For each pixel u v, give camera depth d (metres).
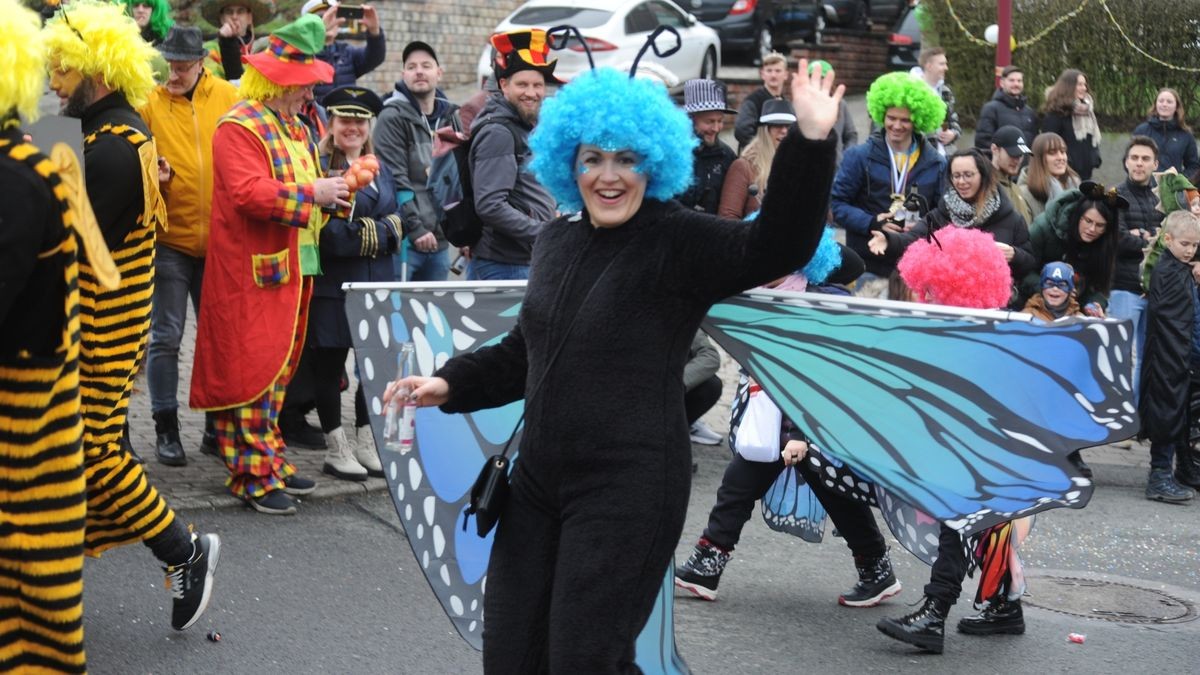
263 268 7.50
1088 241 10.10
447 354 5.09
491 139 8.23
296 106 7.72
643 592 3.89
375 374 5.12
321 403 8.48
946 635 6.79
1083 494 4.54
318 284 8.27
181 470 8.40
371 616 6.37
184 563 5.77
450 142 8.42
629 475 3.89
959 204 10.13
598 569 3.84
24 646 3.41
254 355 7.52
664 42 22.55
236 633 6.03
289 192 7.37
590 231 4.10
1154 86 20.77
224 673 5.60
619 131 3.92
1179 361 9.98
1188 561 8.44
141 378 10.76
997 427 4.64
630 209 4.03
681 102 20.44
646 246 3.99
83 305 5.39
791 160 3.72
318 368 8.41
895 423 4.69
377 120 10.00
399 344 5.11
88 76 5.59
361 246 8.12
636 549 3.86
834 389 4.71
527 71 8.20
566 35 4.21
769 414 6.71
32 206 3.18
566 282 4.05
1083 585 7.80
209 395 7.58
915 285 6.53
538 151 4.16
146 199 5.52
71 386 3.37
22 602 3.38
